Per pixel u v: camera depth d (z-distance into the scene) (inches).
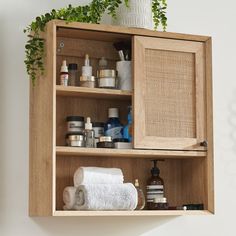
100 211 109.3
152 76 115.2
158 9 118.2
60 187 116.9
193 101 117.5
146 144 113.8
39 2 119.9
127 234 121.8
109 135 117.4
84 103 119.6
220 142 130.3
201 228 127.5
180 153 115.7
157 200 116.6
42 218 116.3
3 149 115.3
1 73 116.4
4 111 116.0
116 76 115.6
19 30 118.1
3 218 114.2
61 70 113.6
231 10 133.6
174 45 116.7
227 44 132.6
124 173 121.1
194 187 120.4
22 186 115.6
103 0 114.5
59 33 115.1
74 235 118.3
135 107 113.6
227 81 131.8
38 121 113.2
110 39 118.8
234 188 130.5
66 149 109.7
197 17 130.8
